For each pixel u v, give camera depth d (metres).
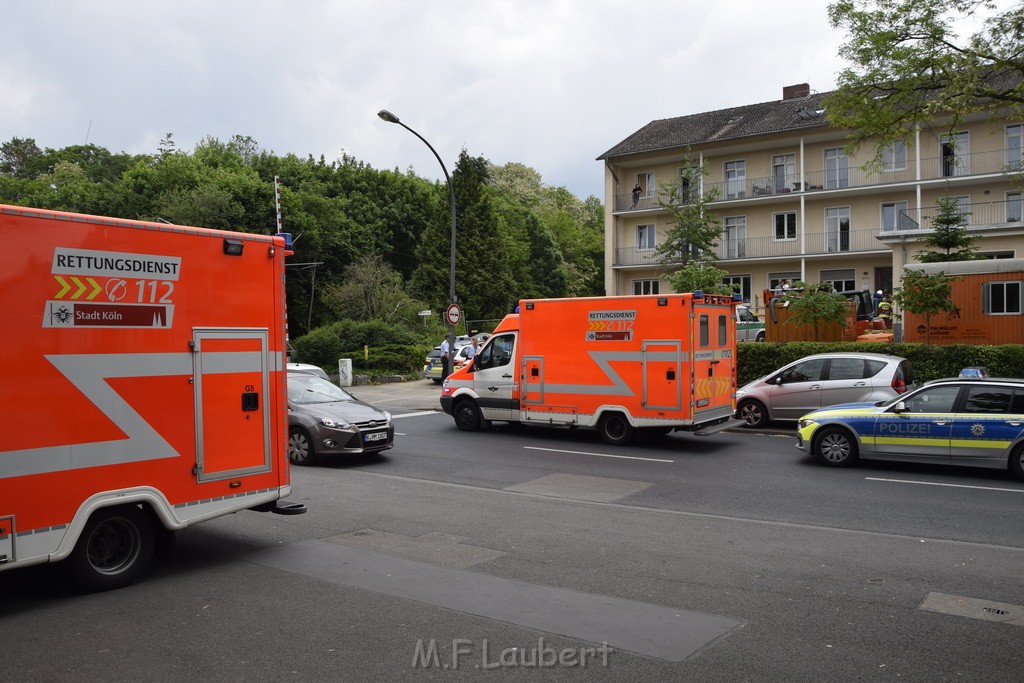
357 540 7.68
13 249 5.44
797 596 5.91
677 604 5.73
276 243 7.29
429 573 6.52
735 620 5.38
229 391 6.85
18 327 5.45
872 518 8.62
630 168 44.66
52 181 60.19
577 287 71.75
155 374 6.28
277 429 7.29
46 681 4.39
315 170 58.34
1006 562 6.84
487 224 52.38
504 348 15.65
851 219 38.66
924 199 36.97
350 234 51.56
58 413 5.66
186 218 41.72
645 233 44.09
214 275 6.75
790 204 40.19
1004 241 29.19
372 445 12.37
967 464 10.75
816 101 41.25
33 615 5.50
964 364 16.80
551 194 81.56
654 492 10.16
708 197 32.28
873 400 14.63
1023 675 4.46
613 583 6.24
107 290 5.97
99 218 5.93
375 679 4.40
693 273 24.72
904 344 17.55
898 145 37.28
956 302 18.27
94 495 5.86
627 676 4.45
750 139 39.91
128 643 4.96
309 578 6.39
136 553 6.26
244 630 5.19
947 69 16.17
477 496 9.95
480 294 51.22
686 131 44.12
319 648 4.87
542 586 6.16
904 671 4.52
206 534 7.94
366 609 5.61
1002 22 15.59
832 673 4.49
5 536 5.36
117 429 6.01
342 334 31.81
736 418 16.19
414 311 40.00
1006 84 19.39
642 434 14.57
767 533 7.96
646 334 13.69
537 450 13.73
